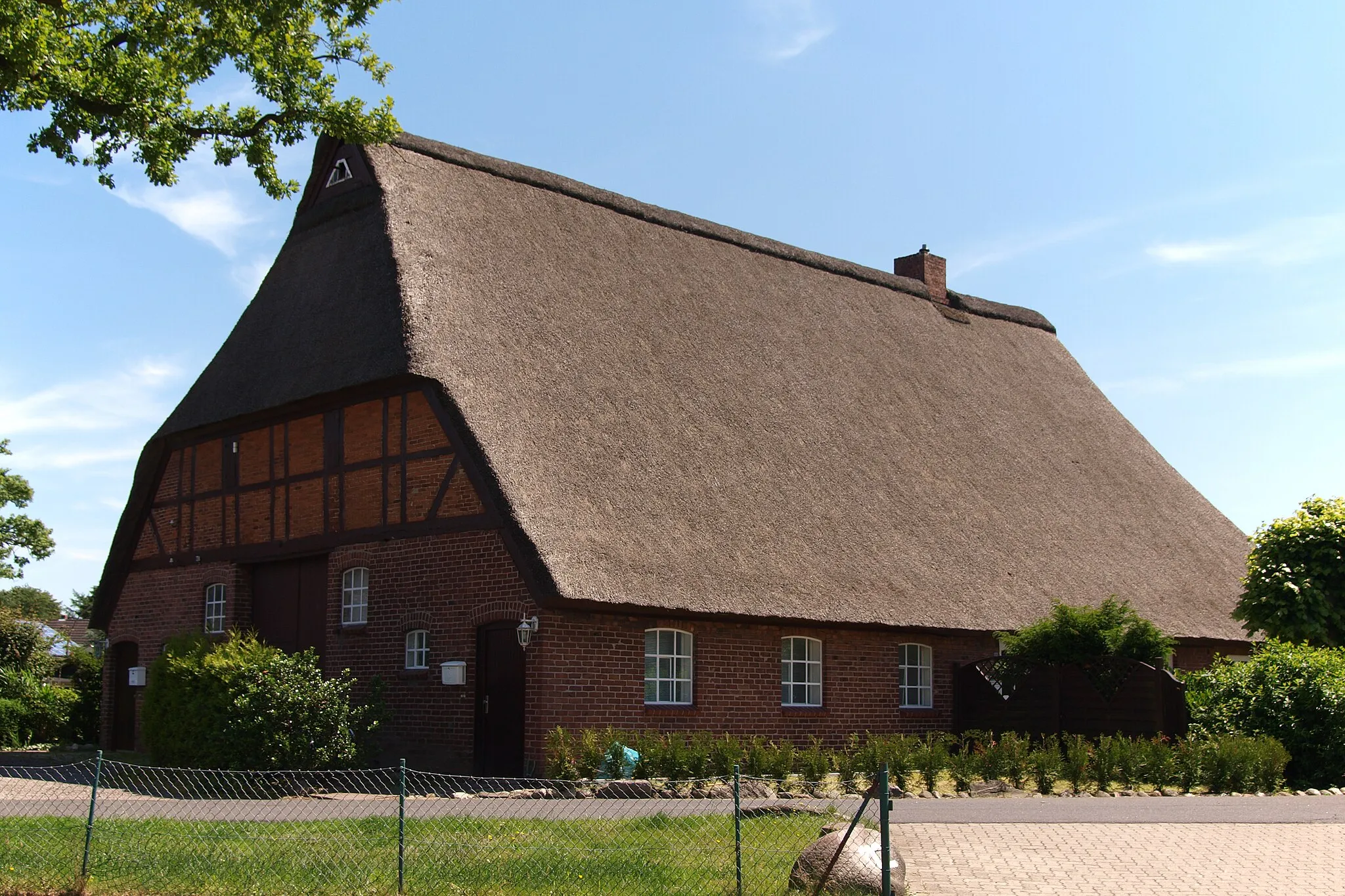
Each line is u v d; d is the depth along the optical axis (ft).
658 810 47.55
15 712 88.53
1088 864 38.01
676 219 90.48
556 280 75.61
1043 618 75.61
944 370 99.60
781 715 69.31
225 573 77.10
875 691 74.33
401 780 33.94
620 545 61.62
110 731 85.05
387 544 67.56
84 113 55.11
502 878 34.58
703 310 83.87
